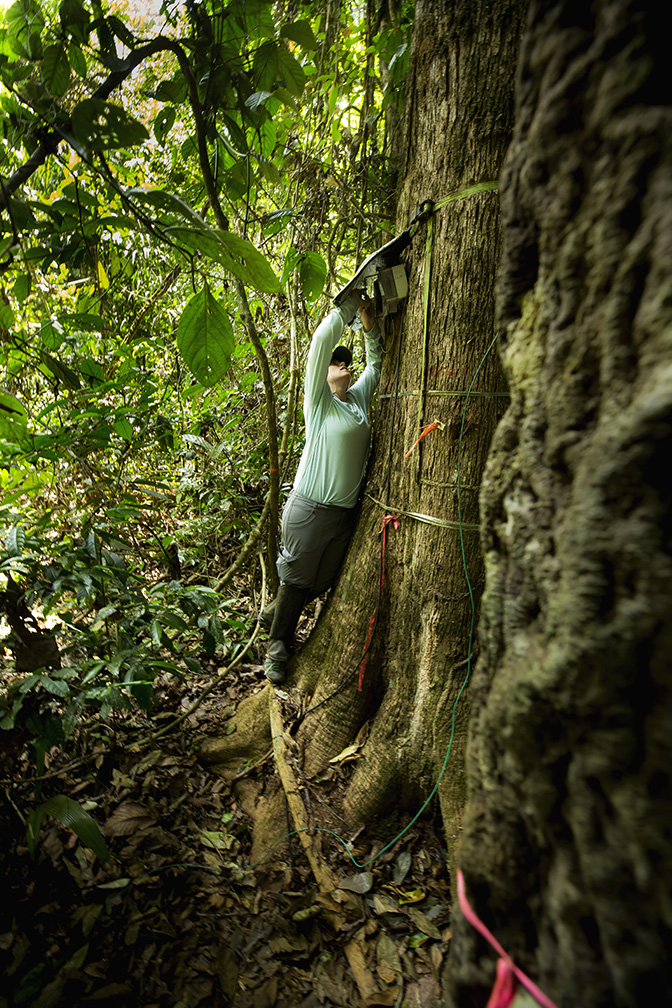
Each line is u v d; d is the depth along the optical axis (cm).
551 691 66
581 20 67
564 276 72
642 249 60
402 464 200
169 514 356
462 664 189
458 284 175
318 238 268
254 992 159
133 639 225
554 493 75
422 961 166
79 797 208
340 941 172
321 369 220
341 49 255
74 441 205
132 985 156
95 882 181
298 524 228
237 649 291
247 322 201
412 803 202
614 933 59
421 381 187
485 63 164
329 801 210
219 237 103
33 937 165
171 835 201
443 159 174
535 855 74
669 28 58
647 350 59
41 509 282
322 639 236
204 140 140
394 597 208
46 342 202
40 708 193
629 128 59
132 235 251
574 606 63
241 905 182
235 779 226
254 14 145
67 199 139
